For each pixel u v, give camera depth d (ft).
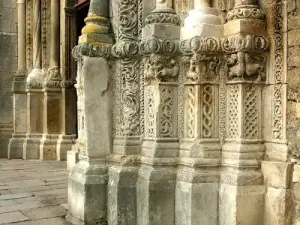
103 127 15.56
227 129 13.67
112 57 15.58
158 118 14.20
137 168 14.90
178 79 14.32
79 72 16.37
